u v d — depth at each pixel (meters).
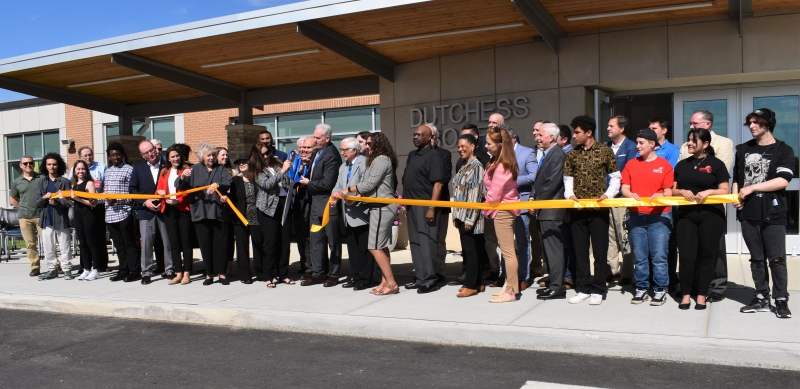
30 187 9.95
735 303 6.44
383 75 10.76
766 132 5.89
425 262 7.56
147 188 8.94
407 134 10.98
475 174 7.14
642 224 6.50
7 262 11.92
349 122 17.66
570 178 6.68
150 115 13.91
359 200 7.50
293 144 18.52
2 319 7.53
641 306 6.48
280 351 5.80
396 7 8.01
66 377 5.17
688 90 9.59
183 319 7.20
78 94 12.92
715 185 6.09
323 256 8.38
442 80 10.54
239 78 11.84
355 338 6.21
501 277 7.81
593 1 8.07
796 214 9.34
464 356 5.48
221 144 18.69
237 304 7.29
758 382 4.61
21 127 23.30
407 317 6.38
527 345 5.65
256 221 8.49
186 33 9.11
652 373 4.87
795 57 8.39
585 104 9.48
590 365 5.11
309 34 8.79
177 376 5.12
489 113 10.12
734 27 8.62
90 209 9.36
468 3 7.95
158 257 9.58
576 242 6.74
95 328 6.95
